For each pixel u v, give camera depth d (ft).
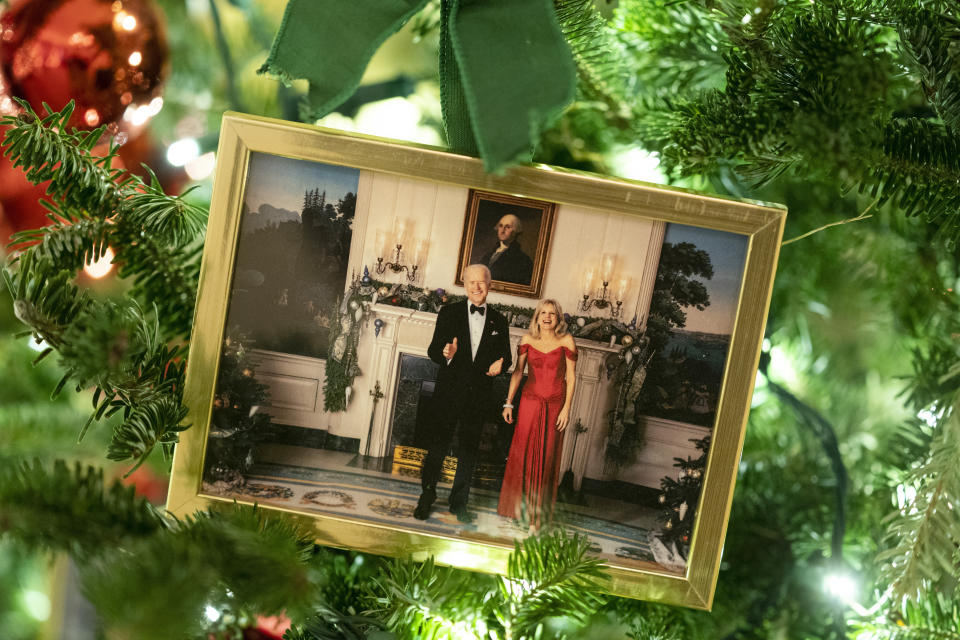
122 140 1.85
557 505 1.55
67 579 1.95
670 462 1.54
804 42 1.38
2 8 1.70
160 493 2.30
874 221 2.10
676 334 1.52
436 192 1.50
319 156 1.47
